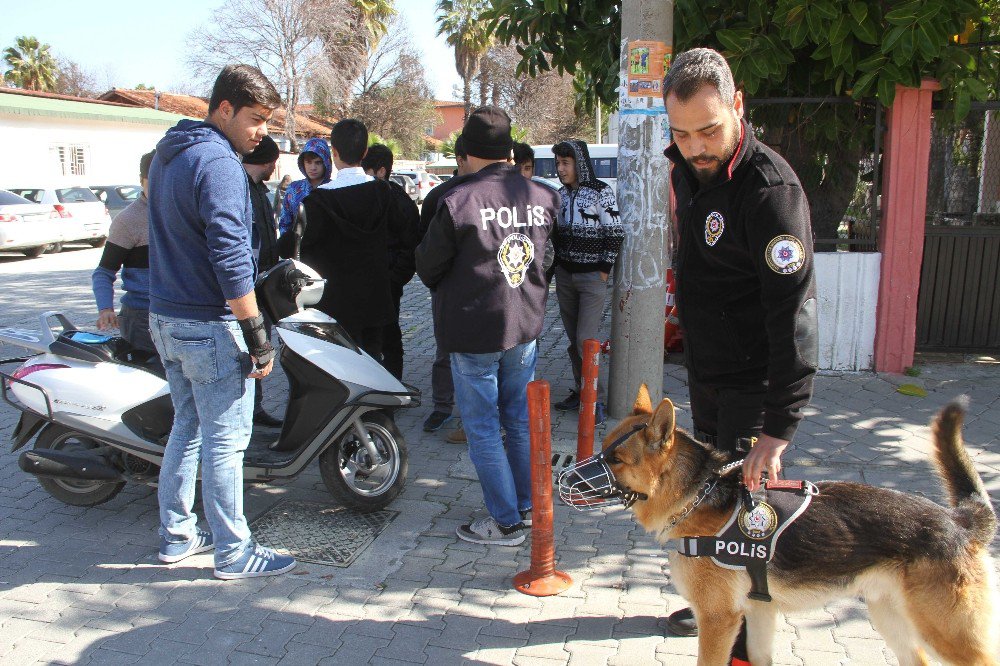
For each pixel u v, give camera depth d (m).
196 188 3.30
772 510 2.57
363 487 4.60
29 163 25.38
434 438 5.62
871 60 5.83
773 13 6.03
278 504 4.55
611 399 5.78
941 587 2.45
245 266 3.38
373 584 3.69
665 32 5.32
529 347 4.04
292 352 4.18
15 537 4.14
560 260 5.64
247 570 3.73
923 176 6.29
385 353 6.27
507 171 3.91
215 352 3.53
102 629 3.33
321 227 5.25
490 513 4.09
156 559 3.90
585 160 5.54
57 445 4.31
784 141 7.06
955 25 5.84
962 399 2.65
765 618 2.83
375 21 42.56
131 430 4.08
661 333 5.65
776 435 2.47
